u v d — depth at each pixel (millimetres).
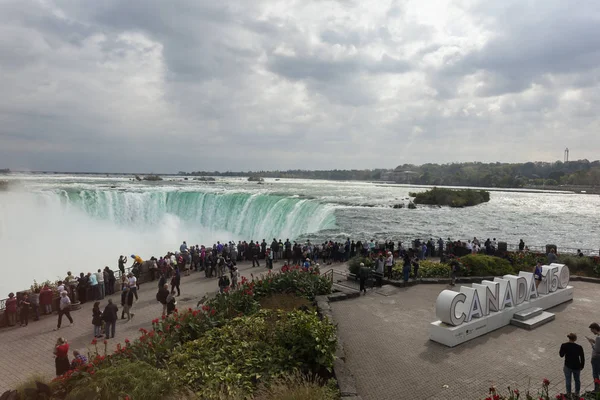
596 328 9555
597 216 77000
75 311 17891
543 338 13180
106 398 7875
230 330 11508
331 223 45344
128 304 16250
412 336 13273
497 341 12898
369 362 11336
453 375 10586
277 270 24625
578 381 9242
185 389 8523
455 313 12766
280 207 43656
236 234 45500
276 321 11906
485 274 21531
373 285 20047
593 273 22938
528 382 10211
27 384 9398
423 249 26891
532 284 15812
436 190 92062
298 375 9109
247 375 9383
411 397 9492
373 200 85625
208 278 23406
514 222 64000
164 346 10711
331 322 12383
